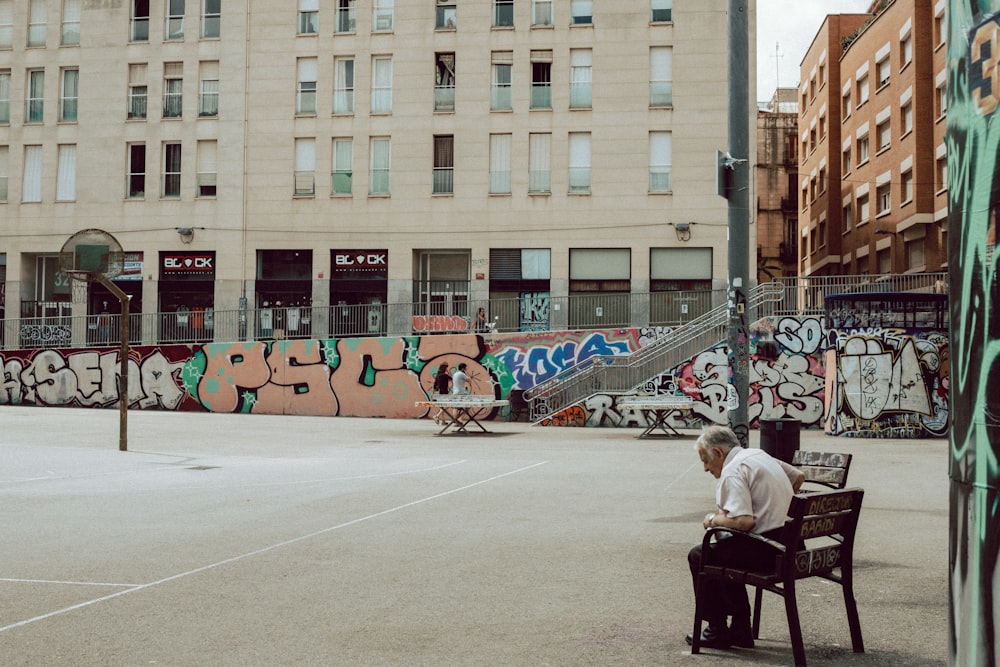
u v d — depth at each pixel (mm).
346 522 9891
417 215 40219
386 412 33062
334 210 40719
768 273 60375
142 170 42344
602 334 31344
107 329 37844
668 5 39281
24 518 10203
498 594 6676
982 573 3666
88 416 30172
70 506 11078
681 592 6723
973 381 3762
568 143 39562
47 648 5410
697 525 9641
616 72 39344
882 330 23172
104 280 18297
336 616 6098
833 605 6398
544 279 39406
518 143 39750
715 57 38906
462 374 26719
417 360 32812
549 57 39844
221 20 41781
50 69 43312
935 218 36406
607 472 14766
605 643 5465
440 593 6711
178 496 11945
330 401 33812
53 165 42969
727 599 5402
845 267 48094
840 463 7652
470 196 39938
